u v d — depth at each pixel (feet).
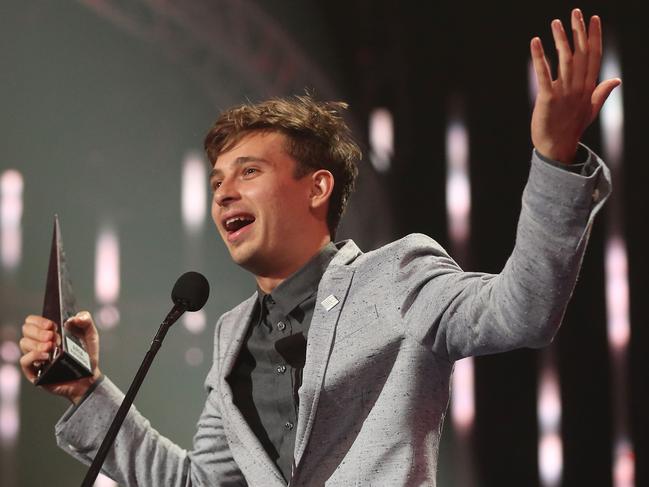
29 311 125.80
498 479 123.65
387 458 20.47
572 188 17.81
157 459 25.41
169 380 123.34
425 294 20.84
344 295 21.79
